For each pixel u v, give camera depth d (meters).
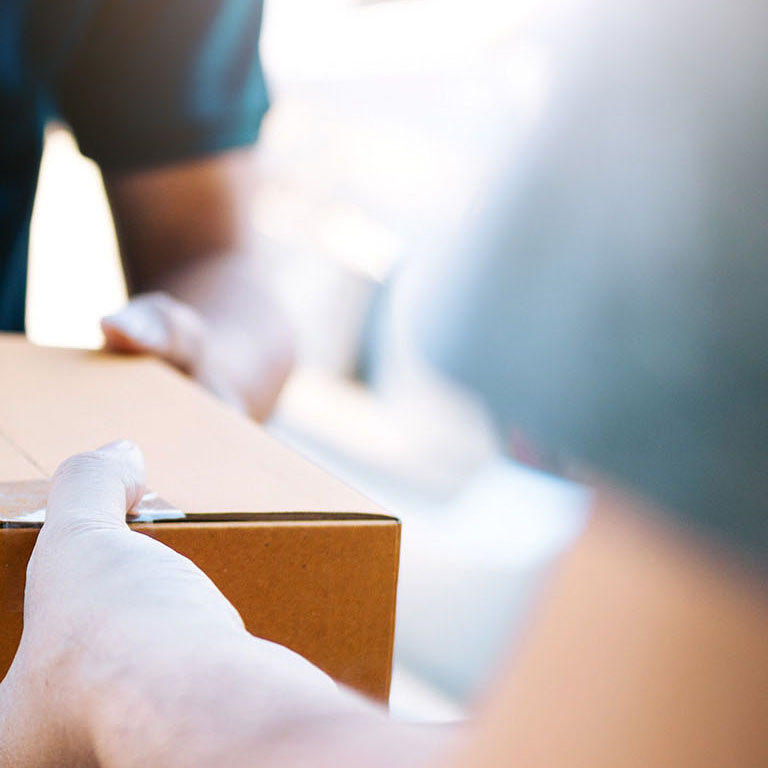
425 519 1.93
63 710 0.53
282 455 0.74
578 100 0.35
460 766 0.39
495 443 0.37
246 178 1.16
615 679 0.33
